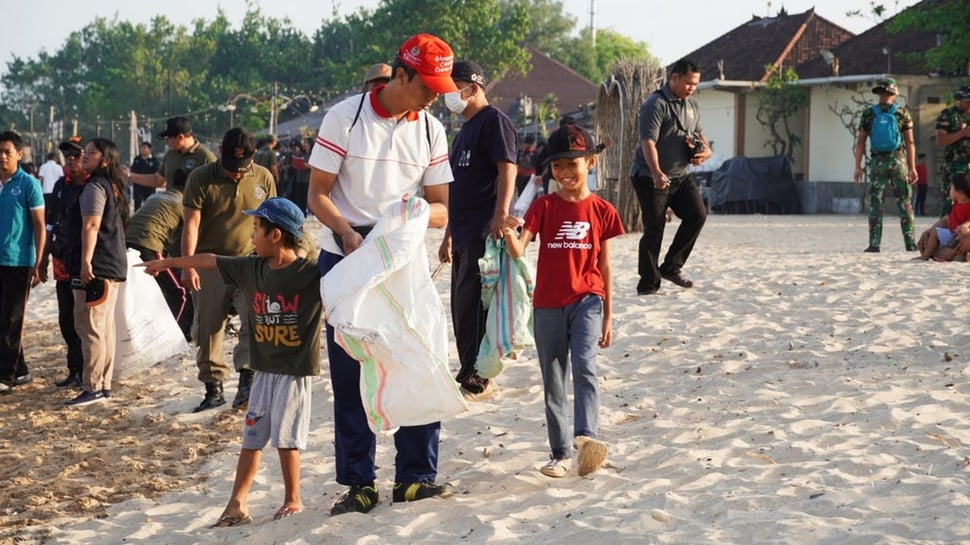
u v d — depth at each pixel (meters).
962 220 14.00
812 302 10.77
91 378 9.05
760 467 5.88
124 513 6.23
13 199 9.65
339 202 5.70
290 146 32.28
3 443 8.00
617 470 6.15
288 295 5.68
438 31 70.31
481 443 6.84
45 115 141.75
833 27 44.78
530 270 7.19
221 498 6.39
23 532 5.99
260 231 5.66
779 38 44.06
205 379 8.54
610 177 22.67
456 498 5.77
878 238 15.94
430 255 17.53
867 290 11.32
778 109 38.19
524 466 6.35
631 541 4.71
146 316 9.56
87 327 9.00
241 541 5.48
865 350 8.74
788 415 6.93
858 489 5.28
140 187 28.67
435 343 5.43
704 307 10.70
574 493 5.68
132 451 7.59
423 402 5.36
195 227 8.26
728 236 22.61
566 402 6.20
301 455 7.01
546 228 6.16
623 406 7.54
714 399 7.52
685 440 6.64
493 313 7.21
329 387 8.54
